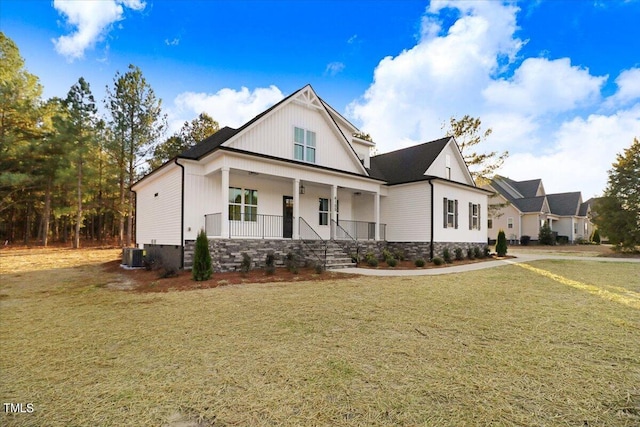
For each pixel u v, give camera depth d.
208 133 30.75
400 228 16.09
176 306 5.97
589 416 2.31
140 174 25.31
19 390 2.80
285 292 7.17
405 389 2.72
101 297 7.09
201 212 11.23
